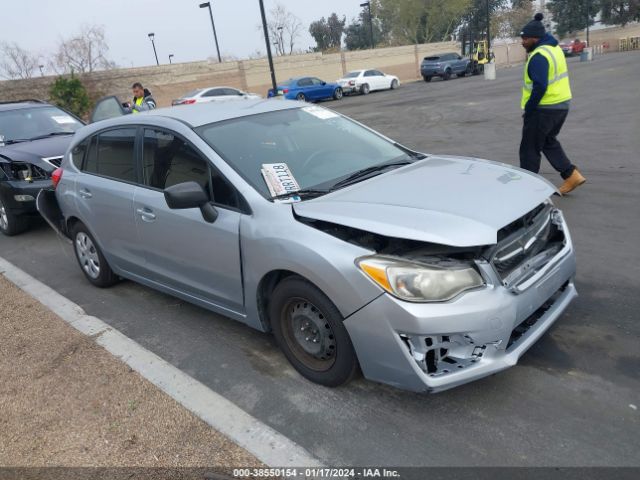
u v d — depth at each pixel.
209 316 4.54
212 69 34.25
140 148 4.33
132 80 31.16
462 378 2.80
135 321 4.60
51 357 4.04
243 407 3.29
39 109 8.88
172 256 4.11
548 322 3.21
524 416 2.95
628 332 3.62
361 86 31.72
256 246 3.34
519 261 3.09
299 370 3.48
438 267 2.80
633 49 54.06
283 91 27.98
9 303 5.18
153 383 3.57
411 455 2.77
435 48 48.72
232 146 3.81
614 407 2.95
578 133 10.59
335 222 3.03
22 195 7.15
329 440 2.94
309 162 3.88
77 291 5.42
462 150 10.27
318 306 3.13
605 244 5.12
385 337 2.85
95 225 4.89
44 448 3.04
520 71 35.41
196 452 2.90
